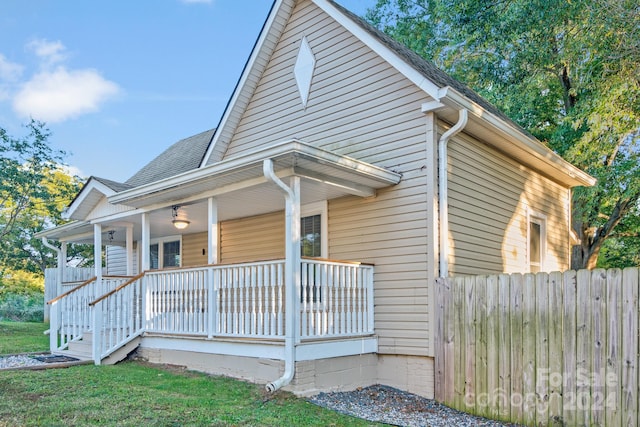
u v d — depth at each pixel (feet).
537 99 49.85
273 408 18.70
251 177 23.90
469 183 26.63
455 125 23.93
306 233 29.45
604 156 46.96
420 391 22.95
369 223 26.03
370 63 27.45
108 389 20.76
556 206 38.45
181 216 32.04
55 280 55.36
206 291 25.41
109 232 42.19
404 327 23.93
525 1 40.16
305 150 20.53
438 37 58.95
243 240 34.65
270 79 33.42
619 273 16.88
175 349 26.81
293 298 21.04
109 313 29.37
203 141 45.03
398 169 25.26
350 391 22.99
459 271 24.99
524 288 19.34
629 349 16.44
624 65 35.09
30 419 16.44
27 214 74.69
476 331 20.75
